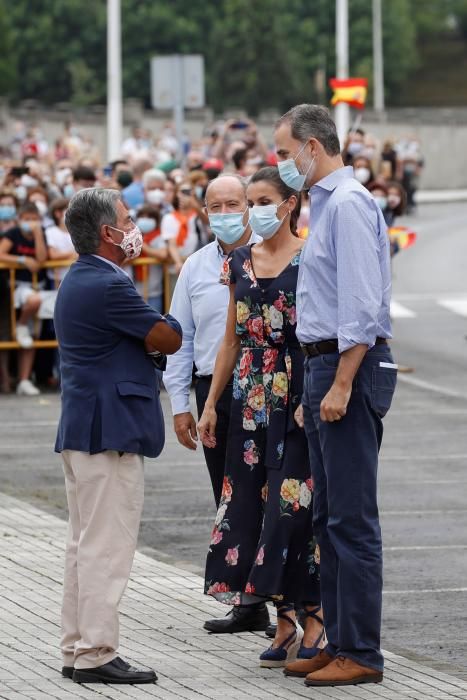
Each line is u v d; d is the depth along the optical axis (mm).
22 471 17375
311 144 9242
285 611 9805
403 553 13305
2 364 23484
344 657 9281
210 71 138625
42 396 23172
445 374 25203
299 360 9852
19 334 22984
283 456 9773
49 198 27484
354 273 9008
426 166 96250
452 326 31516
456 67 168750
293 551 9750
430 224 60656
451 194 87562
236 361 10203
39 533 13898
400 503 15438
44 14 143750
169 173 29688
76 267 9477
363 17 150375
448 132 98125
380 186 27594
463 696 9047
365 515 9195
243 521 10016
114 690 9180
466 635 10828
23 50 142875
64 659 9508
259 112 132000
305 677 9461
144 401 9422
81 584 9328
